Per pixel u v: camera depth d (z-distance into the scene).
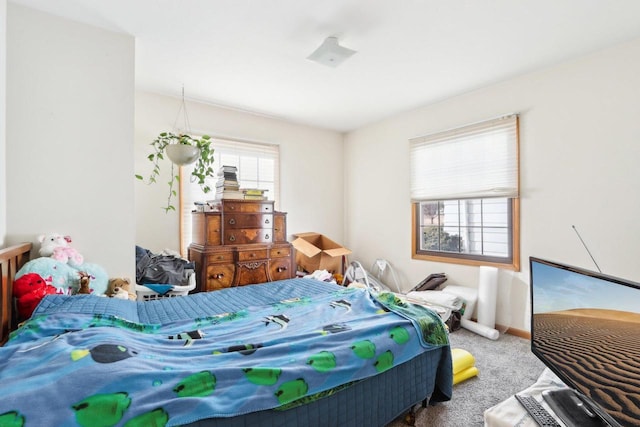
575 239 2.40
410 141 3.64
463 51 2.28
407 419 1.53
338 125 4.18
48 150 1.84
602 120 2.27
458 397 1.77
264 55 2.33
